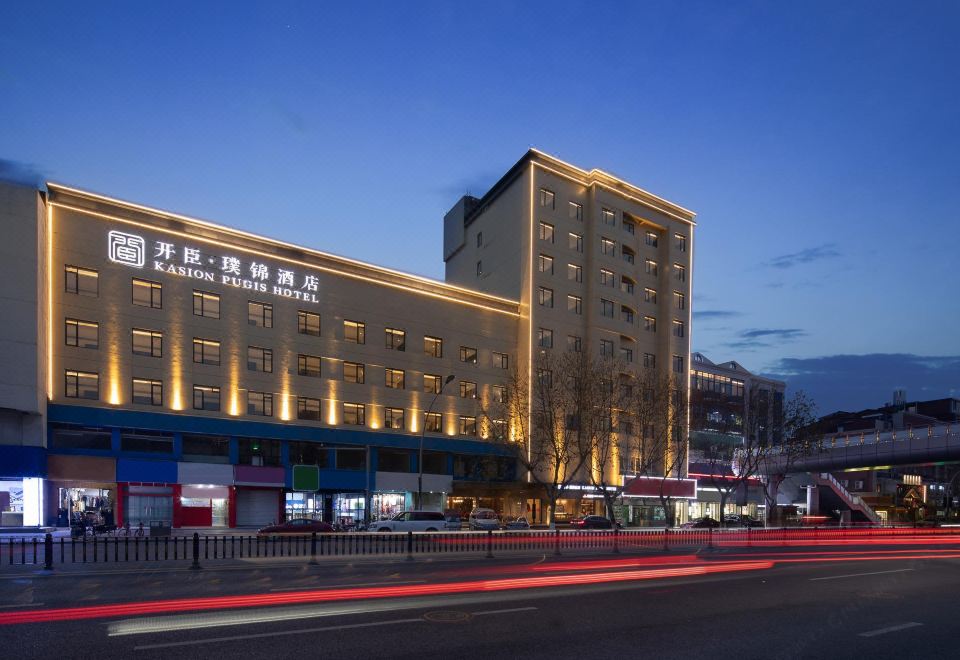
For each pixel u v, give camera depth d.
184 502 45.00
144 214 45.72
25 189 39.12
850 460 64.50
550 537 34.34
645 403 56.03
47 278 41.34
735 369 89.12
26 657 8.77
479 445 59.75
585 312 66.19
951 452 57.38
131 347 44.25
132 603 12.93
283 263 51.41
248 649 9.24
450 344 59.53
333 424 52.28
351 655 9.02
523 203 64.44
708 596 15.11
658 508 67.62
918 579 19.61
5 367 37.34
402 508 54.97
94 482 41.81
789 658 9.38
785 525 68.94
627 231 70.50
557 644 9.88
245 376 48.59
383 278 56.53
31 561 21.70
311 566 20.95
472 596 14.36
